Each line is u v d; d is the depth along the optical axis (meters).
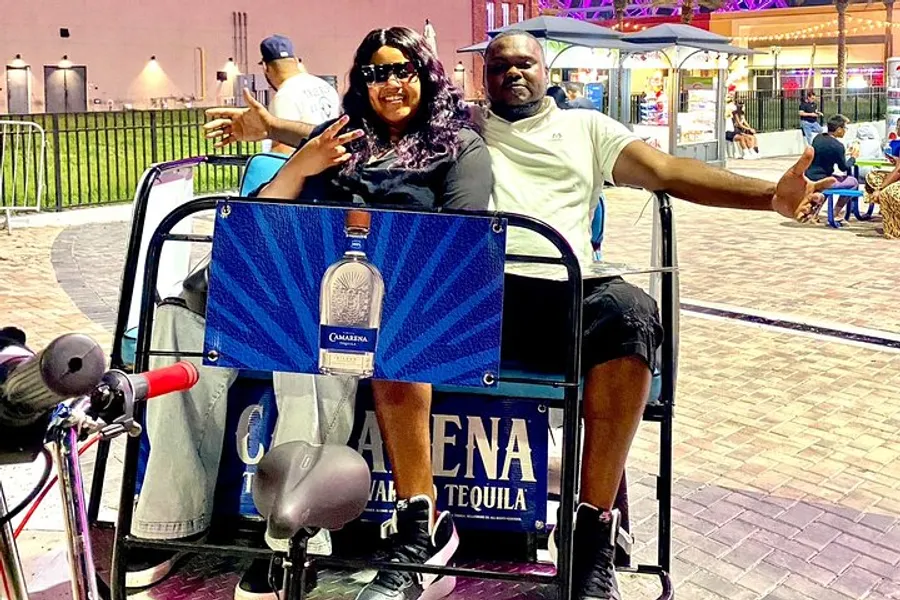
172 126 15.23
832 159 12.51
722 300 8.12
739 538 3.76
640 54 19.44
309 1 31.53
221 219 2.36
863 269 9.52
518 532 2.87
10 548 1.52
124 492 2.53
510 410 2.84
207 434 2.85
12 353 1.50
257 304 2.35
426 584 2.69
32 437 1.46
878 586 3.40
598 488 2.75
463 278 2.30
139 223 2.97
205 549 2.47
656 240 3.39
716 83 20.38
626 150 3.10
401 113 2.97
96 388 1.44
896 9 35.69
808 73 36.12
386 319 2.33
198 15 29.33
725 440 4.86
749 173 19.52
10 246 10.02
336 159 2.84
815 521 3.93
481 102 3.38
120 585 2.50
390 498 2.89
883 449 4.76
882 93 29.56
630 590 3.29
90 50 27.56
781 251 10.59
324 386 2.81
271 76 6.80
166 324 2.80
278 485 1.72
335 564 2.44
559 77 19.22
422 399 2.72
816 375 6.00
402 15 33.75
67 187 13.79
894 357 6.40
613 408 2.71
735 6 39.91
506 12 37.56
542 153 3.14
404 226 2.30
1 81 26.08
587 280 2.88
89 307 7.41
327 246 2.33
